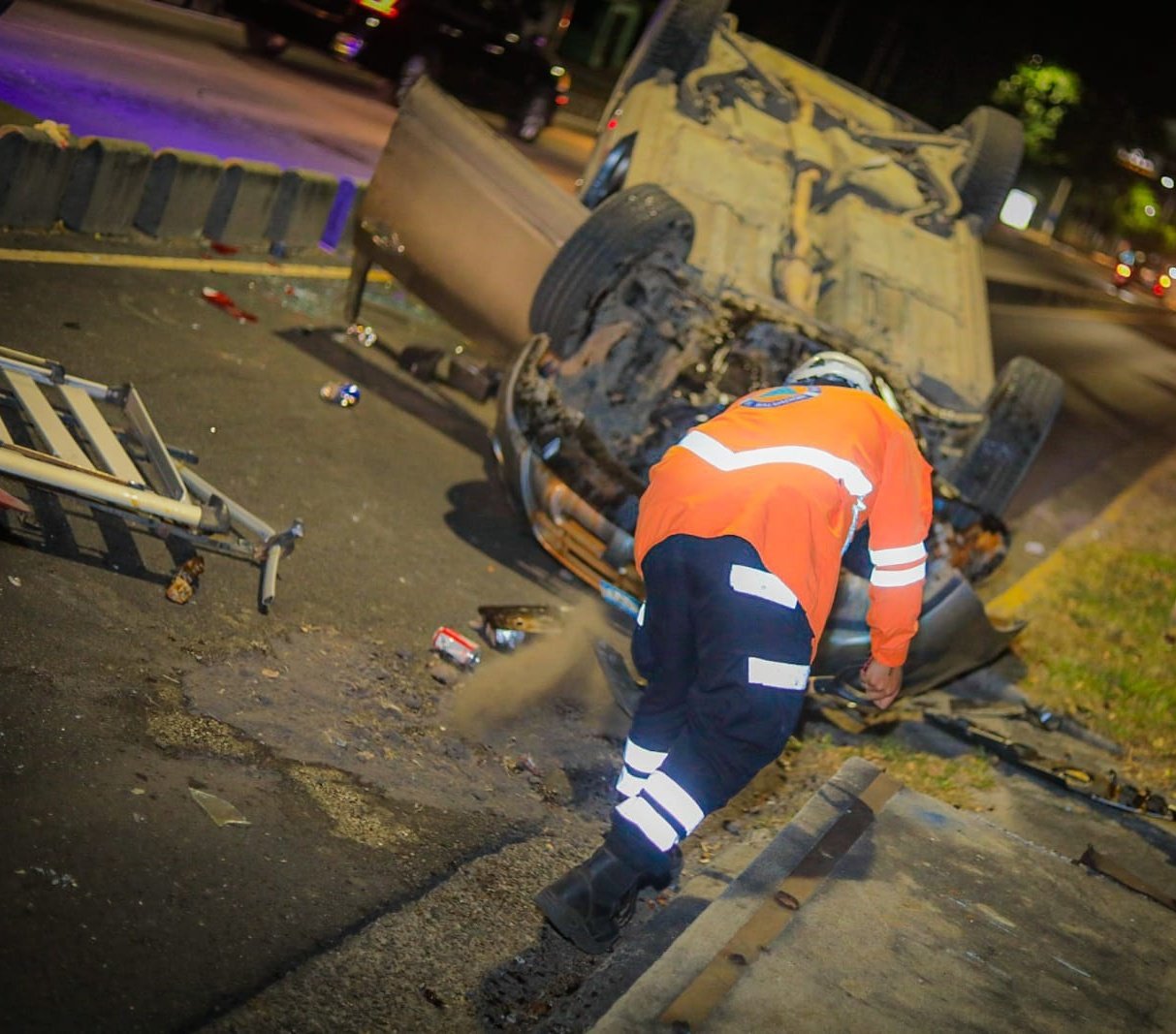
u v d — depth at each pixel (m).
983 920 3.85
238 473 5.60
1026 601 7.86
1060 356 19.20
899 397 6.67
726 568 3.14
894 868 4.01
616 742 4.74
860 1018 3.24
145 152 8.19
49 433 4.52
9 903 2.90
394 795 3.89
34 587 4.10
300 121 13.80
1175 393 20.06
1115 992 3.66
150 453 4.78
